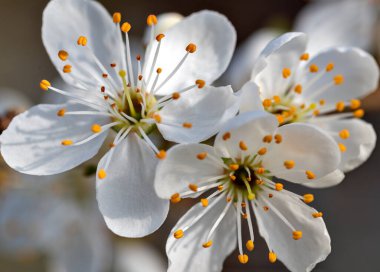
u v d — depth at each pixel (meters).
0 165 0.13
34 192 0.14
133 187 0.11
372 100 0.13
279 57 0.11
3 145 0.11
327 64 0.12
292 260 0.11
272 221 0.11
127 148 0.11
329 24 0.14
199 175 0.11
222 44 0.11
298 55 0.11
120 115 0.11
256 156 0.11
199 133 0.11
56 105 0.11
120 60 0.11
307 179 0.11
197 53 0.11
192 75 0.11
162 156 0.10
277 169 0.11
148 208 0.11
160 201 0.11
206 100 0.11
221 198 0.11
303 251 0.11
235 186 0.11
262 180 0.11
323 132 0.11
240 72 0.14
